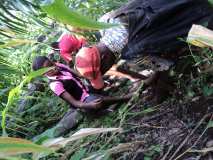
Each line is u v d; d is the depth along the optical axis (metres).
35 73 1.31
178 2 1.77
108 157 1.90
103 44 1.88
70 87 2.55
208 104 1.95
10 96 1.38
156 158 1.90
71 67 2.59
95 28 1.01
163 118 2.09
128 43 1.83
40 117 3.04
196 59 1.94
